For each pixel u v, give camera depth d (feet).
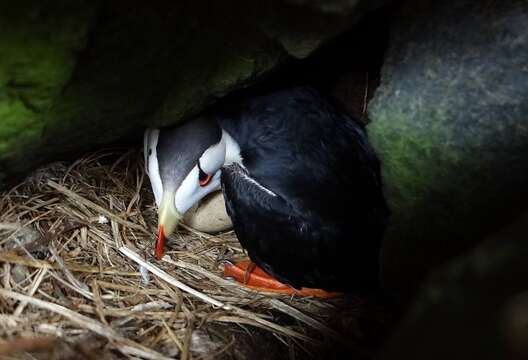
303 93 2.28
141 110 1.91
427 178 1.94
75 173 2.38
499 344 0.99
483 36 1.85
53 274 2.03
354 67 2.48
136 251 2.28
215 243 2.48
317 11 1.63
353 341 2.19
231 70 1.85
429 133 1.91
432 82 1.90
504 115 1.82
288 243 2.19
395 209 2.02
